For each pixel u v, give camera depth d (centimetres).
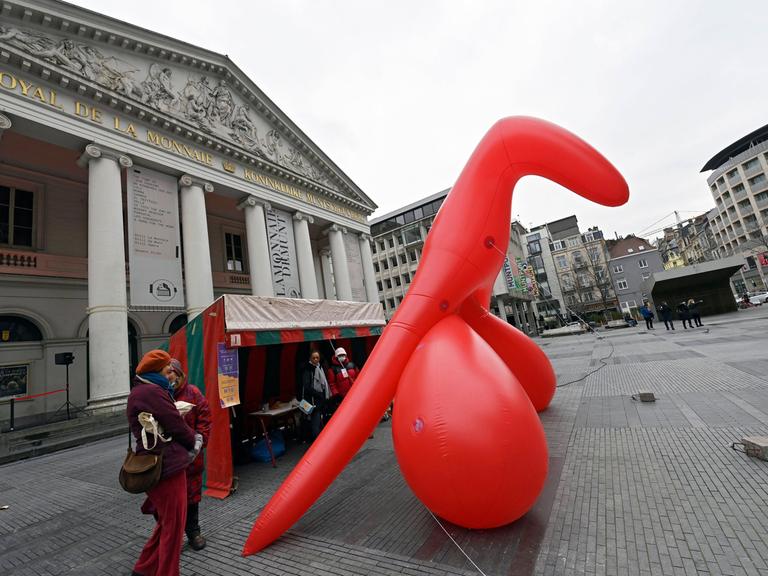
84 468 697
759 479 303
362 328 731
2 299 1430
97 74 1374
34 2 1202
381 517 328
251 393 674
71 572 304
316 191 2389
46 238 1596
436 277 373
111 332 1149
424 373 293
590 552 238
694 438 414
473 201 391
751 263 5294
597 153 362
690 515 266
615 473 350
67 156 1585
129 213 1368
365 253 2805
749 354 895
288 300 584
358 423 335
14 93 1136
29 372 1455
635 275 5369
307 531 319
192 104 1709
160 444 253
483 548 257
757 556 215
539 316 4912
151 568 261
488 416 256
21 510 488
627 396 655
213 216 2375
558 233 6350
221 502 424
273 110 2159
